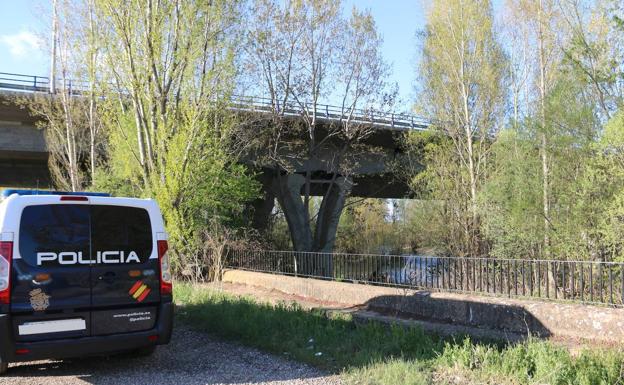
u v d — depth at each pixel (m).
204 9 14.95
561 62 16.98
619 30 15.46
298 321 8.62
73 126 25.67
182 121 15.63
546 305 7.80
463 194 23.42
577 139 16.94
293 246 30.97
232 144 20.08
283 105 25.84
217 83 16.11
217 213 17.72
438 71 25.59
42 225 5.94
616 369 5.44
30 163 34.34
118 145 16.81
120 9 14.16
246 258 16.20
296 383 5.77
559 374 5.35
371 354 6.63
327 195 32.19
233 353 7.23
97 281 6.12
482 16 24.84
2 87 26.05
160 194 15.27
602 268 8.38
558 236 16.61
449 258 10.03
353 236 40.88
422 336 7.32
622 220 14.17
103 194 6.61
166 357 7.04
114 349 6.13
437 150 25.16
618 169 14.48
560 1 16.75
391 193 40.59
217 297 11.03
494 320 8.33
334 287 11.47
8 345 5.57
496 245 19.30
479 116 25.45
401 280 10.88
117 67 14.67
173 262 15.57
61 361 6.82
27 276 5.73
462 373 5.89
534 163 18.06
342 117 28.62
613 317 7.09
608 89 16.38
